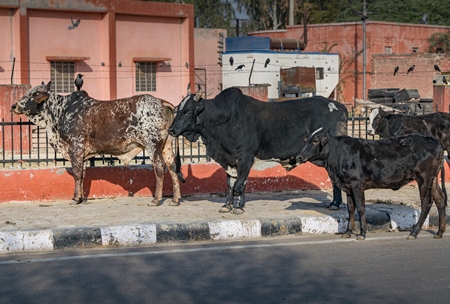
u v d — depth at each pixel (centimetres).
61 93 2900
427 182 930
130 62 3056
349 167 927
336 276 761
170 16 3122
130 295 695
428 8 4984
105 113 1145
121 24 3017
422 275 763
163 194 1244
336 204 1094
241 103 1054
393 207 1088
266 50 3419
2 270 798
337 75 3666
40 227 947
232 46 3494
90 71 2961
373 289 711
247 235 977
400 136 945
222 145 1054
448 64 4038
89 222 986
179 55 3206
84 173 1184
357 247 906
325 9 5503
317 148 931
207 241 958
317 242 940
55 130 1175
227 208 1073
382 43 4084
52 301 679
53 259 849
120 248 915
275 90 3459
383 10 4978
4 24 2753
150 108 1137
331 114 1098
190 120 1020
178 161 1132
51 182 1187
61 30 2870
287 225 993
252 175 1286
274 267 802
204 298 683
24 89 1864
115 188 1223
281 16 5534
